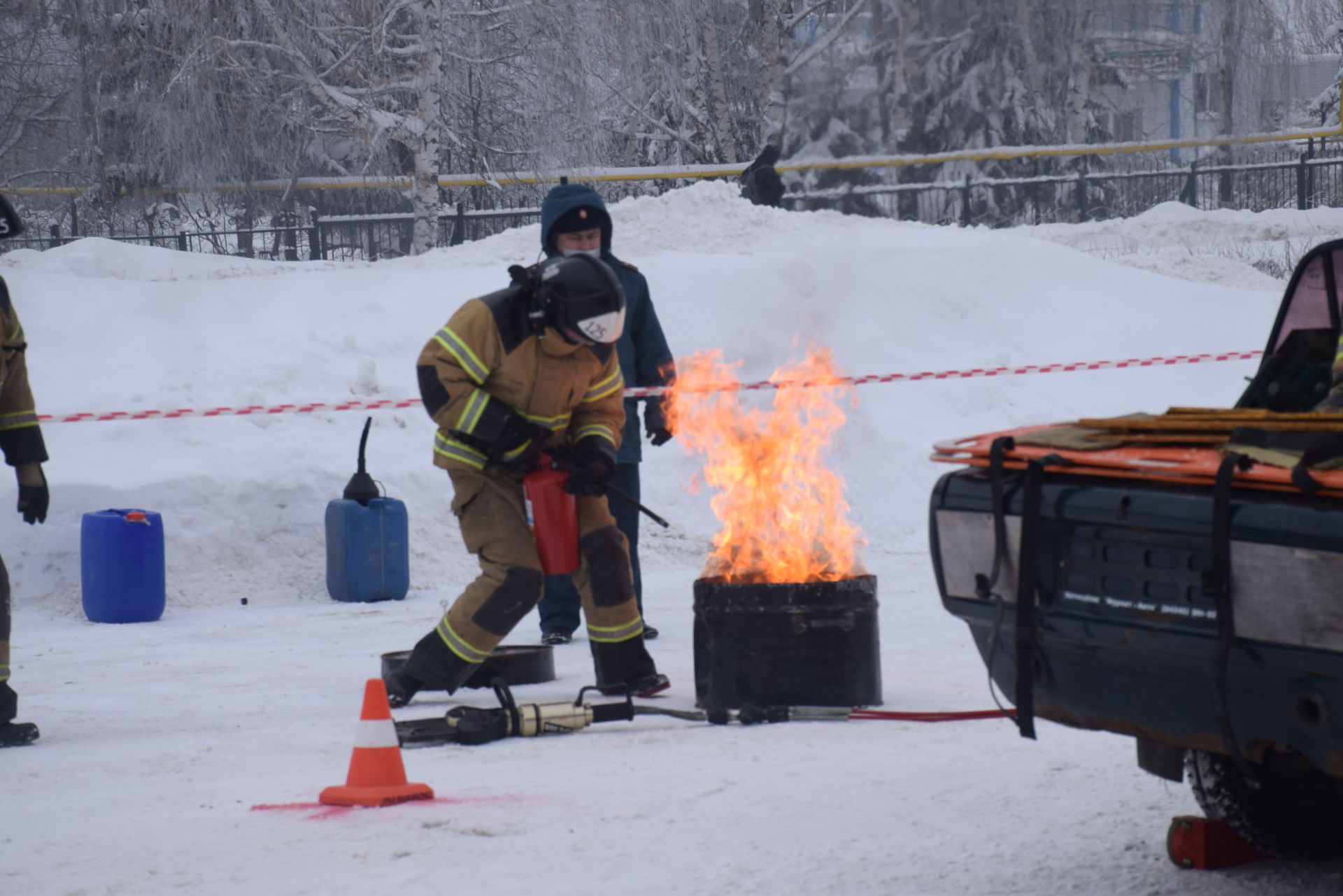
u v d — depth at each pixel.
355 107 94.31
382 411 44.72
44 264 73.38
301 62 93.50
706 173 117.38
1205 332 62.19
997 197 114.06
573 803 15.13
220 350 48.34
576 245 25.81
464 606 20.19
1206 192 117.94
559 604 28.19
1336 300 14.02
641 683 21.12
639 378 27.30
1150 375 58.12
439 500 41.94
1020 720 11.56
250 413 35.62
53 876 12.87
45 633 32.22
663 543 43.22
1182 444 11.48
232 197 114.06
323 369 47.44
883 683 22.42
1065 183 115.38
